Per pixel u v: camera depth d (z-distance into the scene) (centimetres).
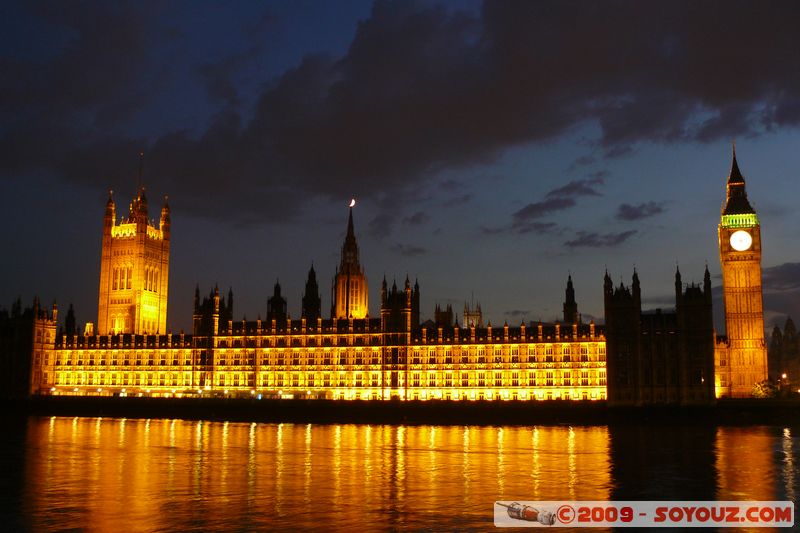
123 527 7469
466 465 11750
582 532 7444
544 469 11288
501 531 7375
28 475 10775
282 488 9612
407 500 8794
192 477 10562
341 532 7288
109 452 13738
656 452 13562
